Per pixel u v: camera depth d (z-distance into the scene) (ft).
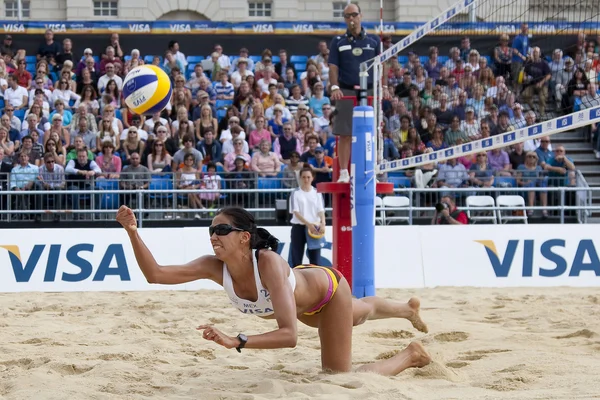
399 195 48.08
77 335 21.98
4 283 35.96
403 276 38.14
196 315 26.35
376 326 23.86
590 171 55.62
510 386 15.03
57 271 36.29
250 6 79.25
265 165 47.57
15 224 43.93
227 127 52.90
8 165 46.37
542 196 46.93
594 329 22.16
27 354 18.78
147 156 48.39
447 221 42.83
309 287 14.61
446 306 29.76
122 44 61.46
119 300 31.89
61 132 49.78
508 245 38.63
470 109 40.96
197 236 37.81
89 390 14.70
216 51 60.18
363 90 31.04
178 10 77.92
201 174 45.80
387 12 79.20
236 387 15.02
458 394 14.32
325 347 15.53
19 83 55.67
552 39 49.34
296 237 36.27
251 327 24.13
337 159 33.40
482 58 42.22
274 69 59.36
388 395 13.78
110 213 44.55
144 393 14.69
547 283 38.34
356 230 30.35
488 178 47.47
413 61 47.62
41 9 76.28
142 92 23.97
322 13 79.56
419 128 42.32
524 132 22.88
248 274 14.07
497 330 22.84
